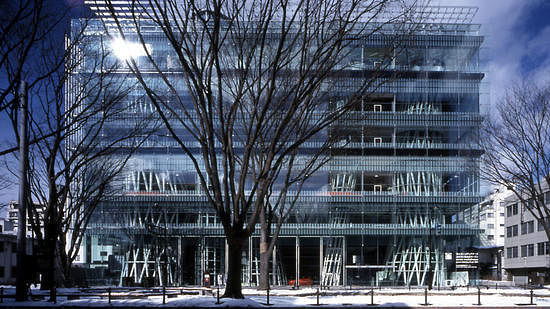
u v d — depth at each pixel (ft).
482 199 195.31
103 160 132.46
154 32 177.68
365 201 193.67
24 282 68.23
